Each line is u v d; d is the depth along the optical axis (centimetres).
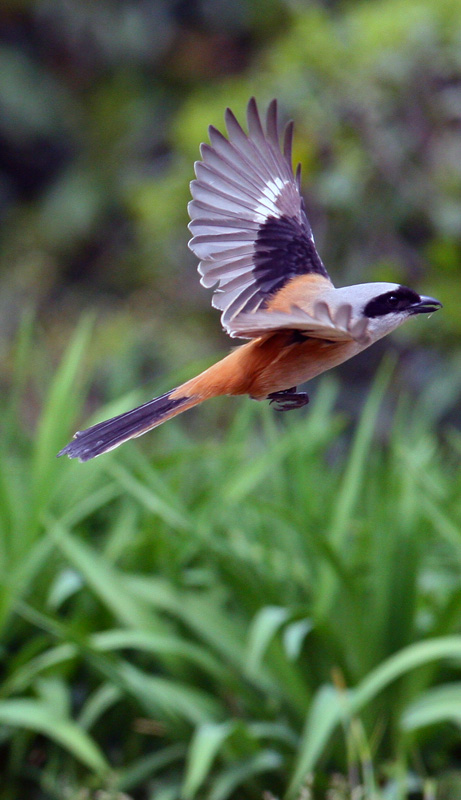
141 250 2442
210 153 691
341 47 1886
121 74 2875
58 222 2625
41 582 985
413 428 1394
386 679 799
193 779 785
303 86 1877
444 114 1831
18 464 1087
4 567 941
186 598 936
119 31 2861
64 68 2900
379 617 896
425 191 1828
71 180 2711
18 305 2484
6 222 2712
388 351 1952
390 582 898
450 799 870
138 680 880
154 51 2888
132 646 953
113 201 2650
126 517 1038
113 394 1252
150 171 2659
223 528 1001
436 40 1845
